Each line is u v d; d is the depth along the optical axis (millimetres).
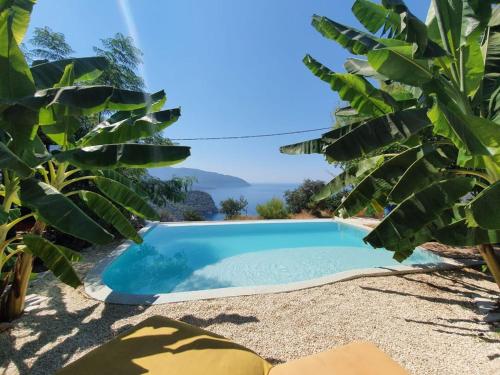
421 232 3557
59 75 4094
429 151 3102
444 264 6082
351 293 4754
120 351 2188
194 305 4246
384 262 8867
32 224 7895
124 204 4402
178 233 11734
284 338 3404
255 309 4133
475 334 3523
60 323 3711
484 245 3809
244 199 18891
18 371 2770
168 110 3742
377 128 2889
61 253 3295
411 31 2354
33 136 2949
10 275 4004
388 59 2822
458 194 2852
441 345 3291
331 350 2305
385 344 3303
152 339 2371
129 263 8258
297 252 9953
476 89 2961
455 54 2916
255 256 9453
